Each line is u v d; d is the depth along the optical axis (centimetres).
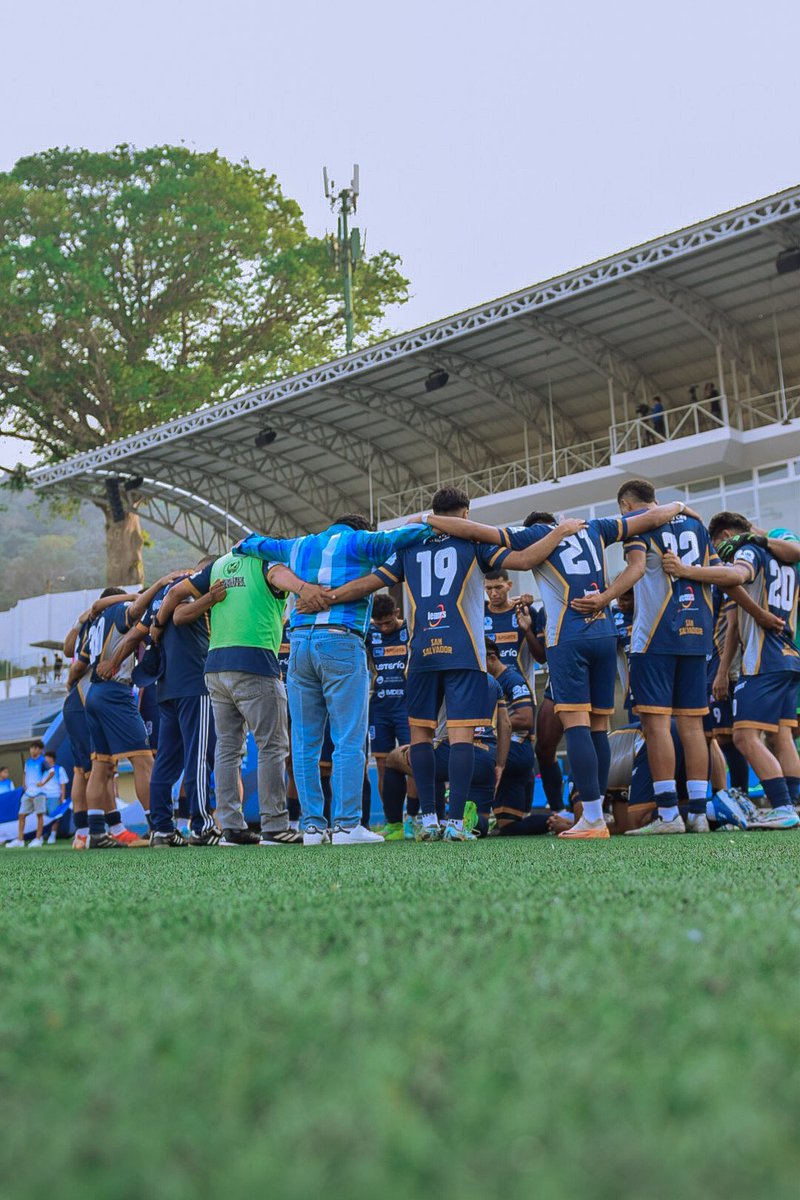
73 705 795
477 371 2330
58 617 2691
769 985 90
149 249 3281
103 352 3338
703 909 145
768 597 543
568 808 662
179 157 3497
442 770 662
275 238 3531
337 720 529
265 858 376
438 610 513
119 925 148
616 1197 43
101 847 725
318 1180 45
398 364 2273
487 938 119
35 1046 74
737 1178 45
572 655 512
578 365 2311
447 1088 58
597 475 2214
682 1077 60
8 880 294
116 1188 45
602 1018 76
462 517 522
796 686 574
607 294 1981
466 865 277
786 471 1973
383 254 3559
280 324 3547
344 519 544
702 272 1894
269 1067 64
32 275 3152
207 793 621
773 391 2202
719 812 570
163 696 629
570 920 134
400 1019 77
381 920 141
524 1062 64
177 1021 78
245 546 564
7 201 3250
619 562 1616
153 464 2830
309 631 527
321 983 92
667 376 2309
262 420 2547
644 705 538
